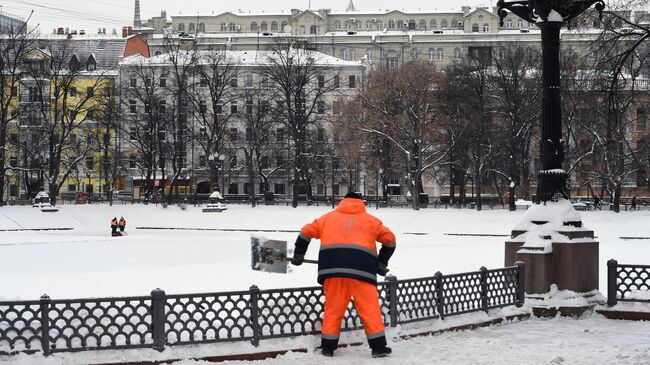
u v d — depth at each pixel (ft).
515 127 250.57
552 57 61.00
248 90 338.95
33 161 296.51
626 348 44.60
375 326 41.37
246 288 77.25
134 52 412.77
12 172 332.19
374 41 460.14
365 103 262.88
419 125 250.57
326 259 41.81
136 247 156.97
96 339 38.17
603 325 53.26
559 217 58.75
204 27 522.47
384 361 40.73
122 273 94.99
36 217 253.85
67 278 89.30
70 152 354.13
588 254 58.70
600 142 228.63
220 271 96.12
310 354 42.01
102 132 335.06
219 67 355.36
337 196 368.68
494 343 45.78
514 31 449.89
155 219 263.49
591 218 223.30
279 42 329.11
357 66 370.32
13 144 298.35
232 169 342.64
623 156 223.92
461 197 286.87
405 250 135.44
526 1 61.36
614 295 57.21
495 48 382.42
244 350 40.81
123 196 367.66
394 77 261.85
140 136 312.29
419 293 48.14
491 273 53.52
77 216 261.03
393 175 295.48
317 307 45.78
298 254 42.80
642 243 140.67
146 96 321.73
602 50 79.20
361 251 41.65
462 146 257.55
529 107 249.75
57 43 370.94
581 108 227.40
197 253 139.23
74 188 384.88
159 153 296.30
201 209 267.39
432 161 265.34
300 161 283.18
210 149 291.17
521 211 239.30
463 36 452.35
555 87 60.85
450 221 235.81
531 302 56.49
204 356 39.70
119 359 38.06
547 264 57.06
